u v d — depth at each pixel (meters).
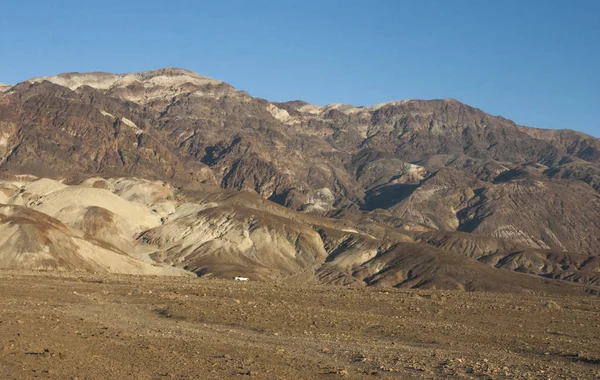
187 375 40.62
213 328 59.56
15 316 58.66
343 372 42.47
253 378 40.41
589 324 74.25
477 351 53.81
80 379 38.47
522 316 77.56
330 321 65.12
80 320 60.09
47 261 156.62
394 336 59.25
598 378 44.47
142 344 49.50
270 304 76.56
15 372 39.16
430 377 43.09
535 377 44.03
